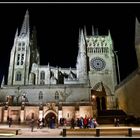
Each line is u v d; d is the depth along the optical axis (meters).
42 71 106.88
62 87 76.12
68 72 112.56
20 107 61.88
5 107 61.91
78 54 109.75
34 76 102.44
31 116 60.84
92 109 62.78
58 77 109.75
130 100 71.31
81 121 44.12
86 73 97.25
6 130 34.09
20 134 31.94
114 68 102.50
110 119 62.56
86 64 99.19
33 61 117.12
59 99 74.75
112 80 100.62
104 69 103.06
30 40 115.19
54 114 60.66
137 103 63.38
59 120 59.28
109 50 106.62
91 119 44.34
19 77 99.50
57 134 31.83
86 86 75.75
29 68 105.19
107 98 96.81
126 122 57.00
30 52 110.56
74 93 75.19
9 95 75.31
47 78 105.56
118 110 74.75
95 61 104.62
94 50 107.06
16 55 103.75
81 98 74.19
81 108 61.28
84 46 104.19
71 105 62.59
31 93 76.00
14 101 74.31
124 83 79.25
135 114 65.19
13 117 61.03
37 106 61.97
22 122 58.50
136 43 70.38
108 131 29.00
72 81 98.44
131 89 70.12
